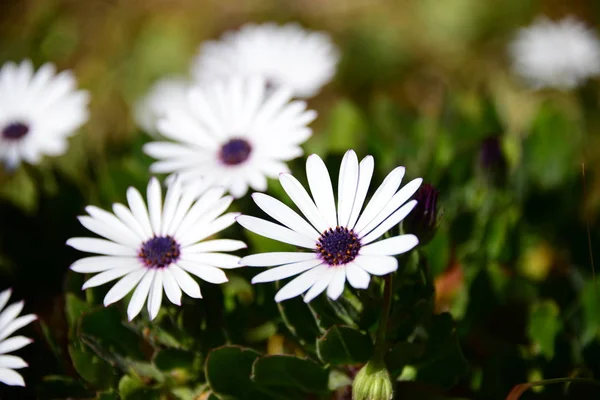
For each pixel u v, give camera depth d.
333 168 0.44
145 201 0.48
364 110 0.71
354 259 0.33
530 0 0.76
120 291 0.35
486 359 0.45
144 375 0.40
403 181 0.45
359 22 0.77
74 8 0.81
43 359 0.41
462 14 0.75
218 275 0.35
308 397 0.41
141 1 0.83
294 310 0.38
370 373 0.35
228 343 0.40
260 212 0.42
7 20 0.78
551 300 0.44
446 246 0.44
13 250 0.47
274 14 0.80
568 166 0.50
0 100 0.49
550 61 0.65
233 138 0.43
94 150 0.52
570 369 0.41
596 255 0.47
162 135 0.50
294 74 0.56
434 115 0.59
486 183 0.45
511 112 0.68
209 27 0.79
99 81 0.73
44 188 0.47
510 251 0.46
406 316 0.38
